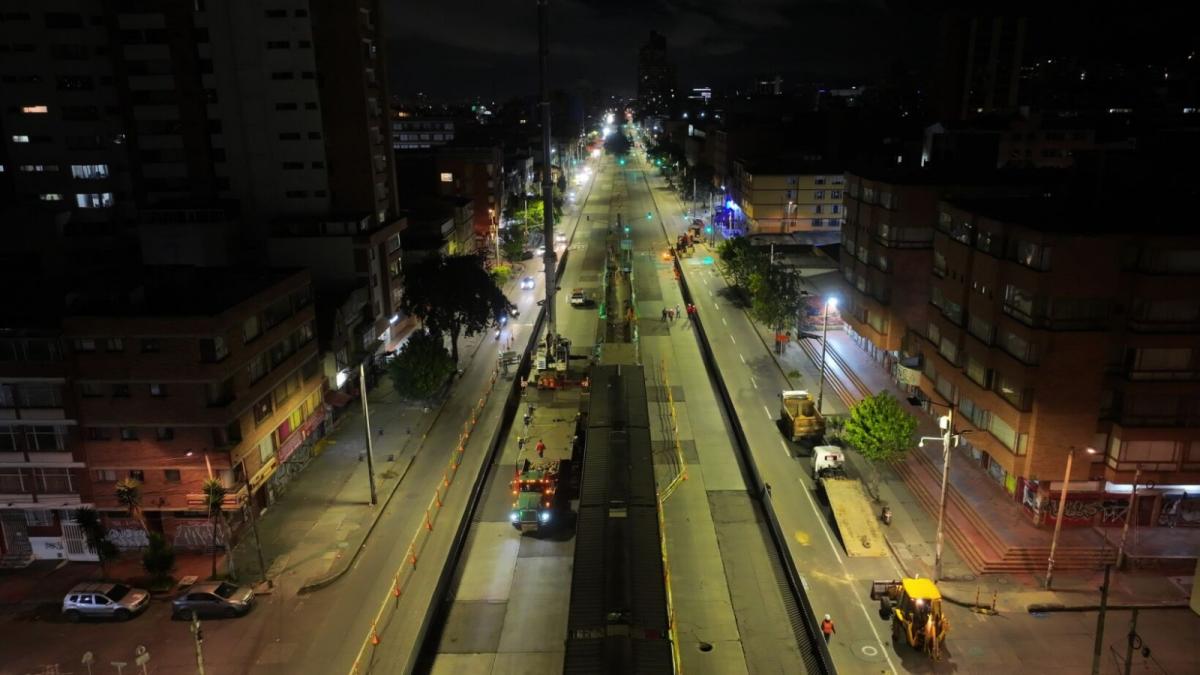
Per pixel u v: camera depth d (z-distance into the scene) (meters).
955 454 57.12
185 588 45.34
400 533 50.94
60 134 89.88
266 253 79.88
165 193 86.69
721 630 41.44
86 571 48.53
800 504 53.50
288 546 49.41
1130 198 56.56
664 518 52.75
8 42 87.31
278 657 39.75
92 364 46.75
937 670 37.34
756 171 130.75
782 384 75.94
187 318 46.09
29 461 48.19
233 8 78.00
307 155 81.19
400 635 41.19
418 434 65.50
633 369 67.69
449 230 106.69
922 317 70.25
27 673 38.97
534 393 75.56
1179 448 45.66
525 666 38.94
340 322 67.44
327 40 79.31
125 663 38.03
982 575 44.69
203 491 47.28
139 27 81.75
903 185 67.62
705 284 116.75
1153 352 44.81
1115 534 46.91
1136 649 36.97
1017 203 57.06
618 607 33.66
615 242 143.38
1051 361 45.72
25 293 53.44
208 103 81.94
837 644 39.28
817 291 91.50
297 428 58.38
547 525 51.34
